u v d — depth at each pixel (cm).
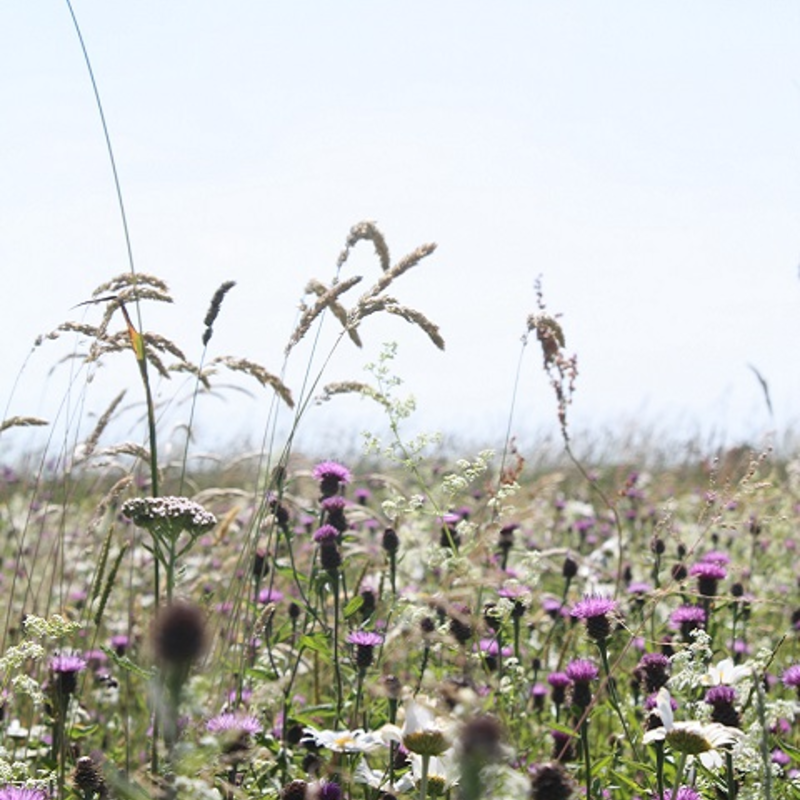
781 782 525
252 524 689
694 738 449
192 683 249
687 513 1222
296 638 718
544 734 627
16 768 511
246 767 484
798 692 627
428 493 690
